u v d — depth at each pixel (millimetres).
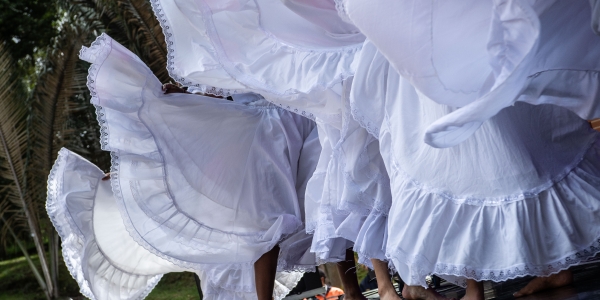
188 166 3732
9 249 17406
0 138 11531
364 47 2826
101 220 4273
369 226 3068
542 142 2537
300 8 3057
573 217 2479
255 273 3816
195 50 3303
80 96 11289
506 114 2490
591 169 2559
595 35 2305
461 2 2172
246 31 3199
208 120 3738
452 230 2547
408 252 2607
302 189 3766
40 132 11328
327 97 3111
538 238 2477
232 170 3729
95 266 4227
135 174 3736
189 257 3762
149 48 9672
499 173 2496
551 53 2311
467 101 2297
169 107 3732
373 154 3062
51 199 4387
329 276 7758
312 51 3115
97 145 11742
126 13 9633
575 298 2482
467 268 2492
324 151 3426
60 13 15312
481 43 2209
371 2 2268
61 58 10719
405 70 2285
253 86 3166
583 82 2344
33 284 16188
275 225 3686
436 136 2197
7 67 11445
